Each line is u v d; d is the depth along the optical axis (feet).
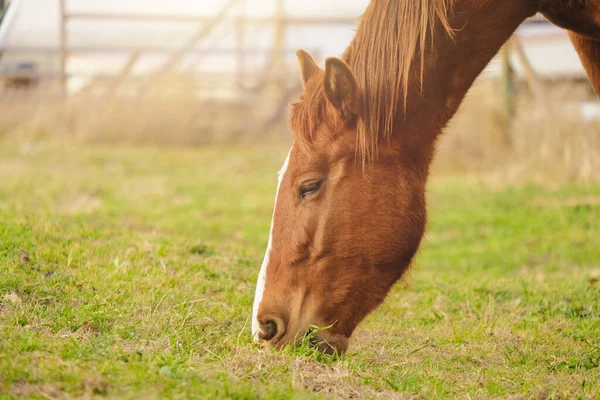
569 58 95.50
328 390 16.85
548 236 50.34
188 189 63.77
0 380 14.34
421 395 17.34
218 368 17.26
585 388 18.54
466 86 21.20
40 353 16.11
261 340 19.42
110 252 26.00
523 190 65.16
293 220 19.58
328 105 19.48
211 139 88.69
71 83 92.99
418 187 20.21
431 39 20.31
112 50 93.81
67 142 81.76
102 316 19.84
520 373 19.75
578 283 30.81
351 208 19.57
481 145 78.13
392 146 19.93
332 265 19.54
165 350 18.29
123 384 14.99
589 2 22.20
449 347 22.07
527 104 75.66
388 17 19.99
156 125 87.20
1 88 88.28
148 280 23.35
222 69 103.09
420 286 29.99
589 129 71.10
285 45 104.63
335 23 99.40
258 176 72.33
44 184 59.62
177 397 14.40
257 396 15.38
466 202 61.41
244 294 24.13
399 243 19.80
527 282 30.76
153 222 46.62
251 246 40.16
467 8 20.63
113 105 86.53
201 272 25.57
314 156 19.48
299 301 19.43
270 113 90.94
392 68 19.77
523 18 21.76
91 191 58.54
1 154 74.02
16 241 24.38
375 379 18.07
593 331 24.04
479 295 28.50
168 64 88.02
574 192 63.16
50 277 22.33
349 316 19.79
